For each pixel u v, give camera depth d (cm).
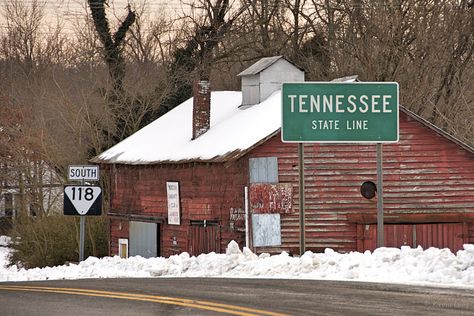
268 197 7025
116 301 3216
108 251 9238
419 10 9575
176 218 7912
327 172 7069
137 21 12112
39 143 10188
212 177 7450
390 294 3216
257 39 11438
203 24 11694
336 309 2853
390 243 7069
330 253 4528
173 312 2861
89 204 5544
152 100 10900
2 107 11800
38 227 9875
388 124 4766
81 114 10412
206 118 8069
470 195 7188
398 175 7131
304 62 10762
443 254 4100
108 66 11006
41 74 13125
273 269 4409
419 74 9619
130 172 8750
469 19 9488
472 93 9775
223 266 4756
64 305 3120
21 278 5894
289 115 4738
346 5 10081
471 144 9069
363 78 9650
